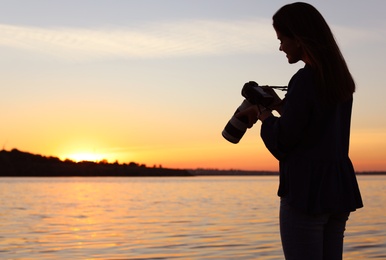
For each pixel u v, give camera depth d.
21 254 9.21
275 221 15.08
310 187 2.43
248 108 2.62
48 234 12.42
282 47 2.59
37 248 9.95
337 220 2.54
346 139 2.59
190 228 13.51
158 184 74.31
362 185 58.06
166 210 20.84
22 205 24.89
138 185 69.25
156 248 9.80
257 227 13.38
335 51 2.45
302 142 2.46
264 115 2.56
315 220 2.45
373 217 15.60
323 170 2.45
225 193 38.59
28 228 13.95
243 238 11.03
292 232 2.47
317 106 2.42
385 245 9.59
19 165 125.00
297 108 2.41
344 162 2.55
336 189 2.46
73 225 14.84
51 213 19.64
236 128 2.64
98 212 20.20
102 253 9.27
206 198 30.86
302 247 2.45
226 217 16.80
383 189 43.62
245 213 18.44
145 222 15.59
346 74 2.46
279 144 2.46
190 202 26.73
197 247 9.80
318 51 2.43
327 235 2.56
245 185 65.50
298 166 2.46
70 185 66.81
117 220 16.48
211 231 12.62
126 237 11.70
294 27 2.49
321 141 2.45
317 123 2.44
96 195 37.09
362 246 9.49
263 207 21.78
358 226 13.07
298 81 2.46
